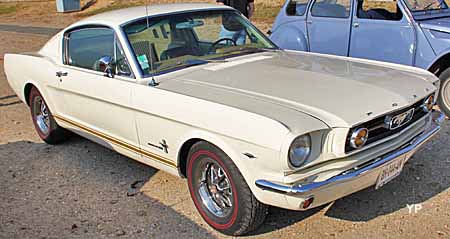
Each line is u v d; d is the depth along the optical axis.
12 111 7.14
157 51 4.16
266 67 4.09
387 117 3.25
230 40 4.68
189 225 3.73
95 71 4.42
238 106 3.18
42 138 5.68
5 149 5.54
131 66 4.00
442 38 5.83
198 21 4.59
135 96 3.87
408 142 3.54
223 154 3.29
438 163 4.59
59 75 4.83
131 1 21.81
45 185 4.55
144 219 3.84
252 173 3.09
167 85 3.78
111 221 3.84
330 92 3.38
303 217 3.73
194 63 4.24
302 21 7.23
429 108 3.83
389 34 6.30
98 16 4.66
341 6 6.75
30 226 3.81
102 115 4.37
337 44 6.88
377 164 3.20
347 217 3.71
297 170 2.95
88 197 4.27
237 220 3.38
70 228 3.76
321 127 2.93
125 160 5.07
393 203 3.88
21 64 5.57
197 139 3.48
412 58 6.14
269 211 3.80
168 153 3.77
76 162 5.07
